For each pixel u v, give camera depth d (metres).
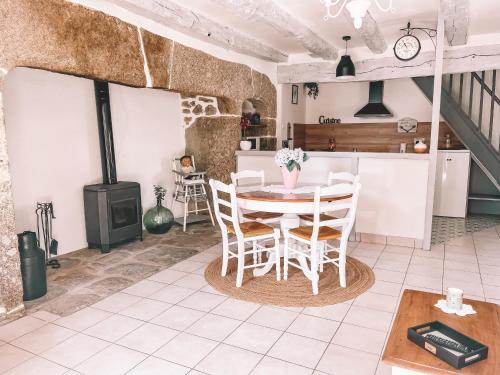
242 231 3.47
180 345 2.53
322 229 3.52
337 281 3.54
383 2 4.03
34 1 2.91
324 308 3.03
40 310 3.02
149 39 4.03
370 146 8.00
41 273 3.25
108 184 4.58
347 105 8.10
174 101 5.89
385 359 1.56
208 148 5.93
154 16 3.86
